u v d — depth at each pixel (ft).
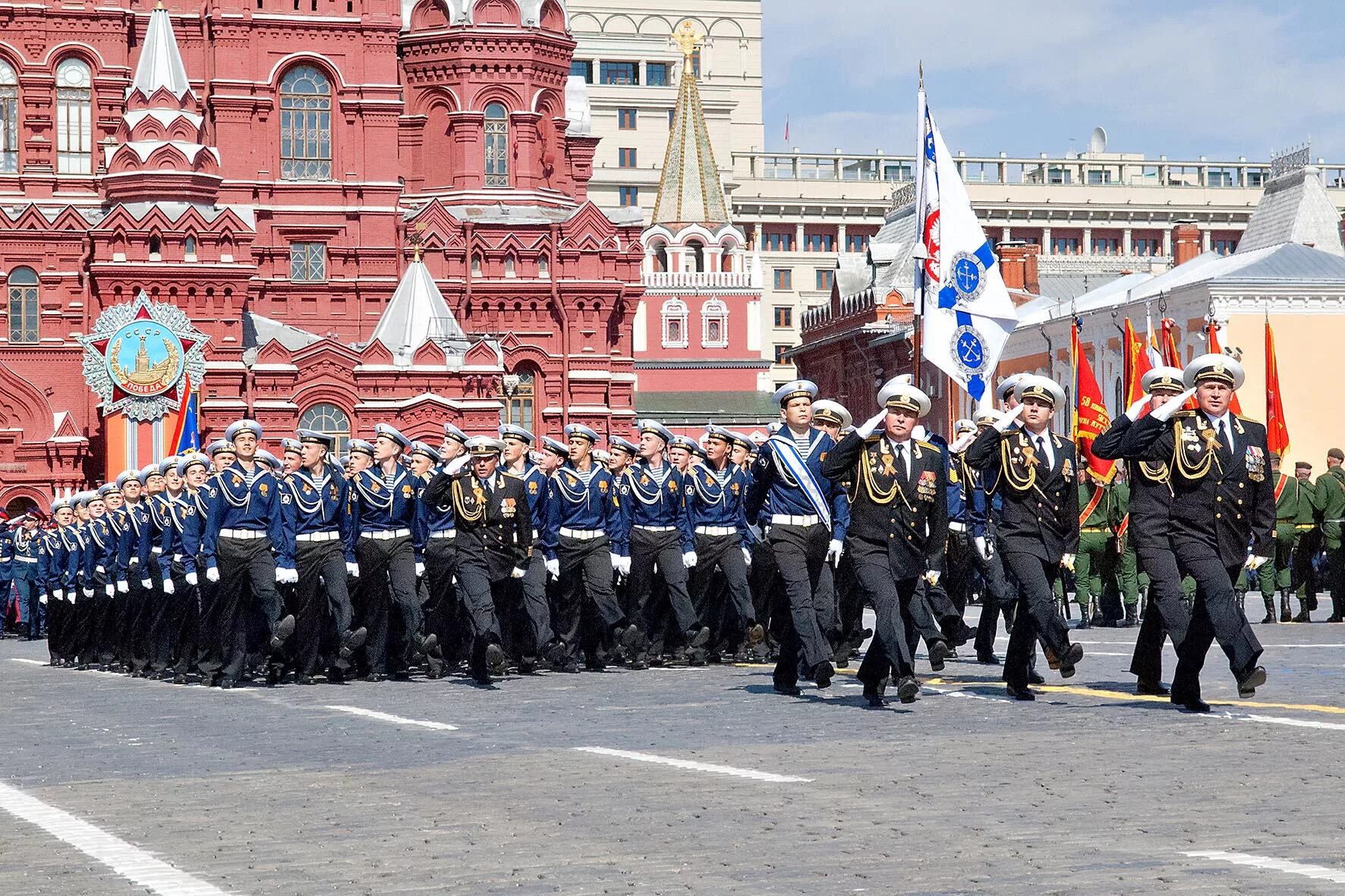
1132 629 131.03
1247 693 69.46
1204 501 69.00
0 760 66.33
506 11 343.05
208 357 301.02
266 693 96.99
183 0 328.08
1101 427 181.27
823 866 39.29
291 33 329.93
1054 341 329.52
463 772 57.47
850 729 66.13
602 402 337.93
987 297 130.52
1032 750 58.13
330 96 332.39
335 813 49.67
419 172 344.49
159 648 116.98
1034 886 36.27
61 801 53.88
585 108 378.73
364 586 101.91
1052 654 76.33
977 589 149.69
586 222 337.72
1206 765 53.21
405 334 316.19
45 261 308.40
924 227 130.11
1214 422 69.41
